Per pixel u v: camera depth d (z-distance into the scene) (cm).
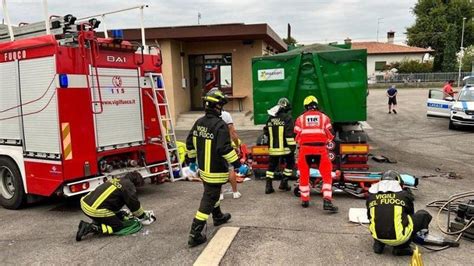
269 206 675
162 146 805
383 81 5206
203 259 468
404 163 1038
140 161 770
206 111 532
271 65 873
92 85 675
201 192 789
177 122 1816
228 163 527
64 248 518
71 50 645
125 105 734
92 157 676
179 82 1861
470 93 1750
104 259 480
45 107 644
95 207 542
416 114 2273
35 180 670
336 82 842
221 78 1925
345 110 846
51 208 714
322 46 923
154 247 512
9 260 486
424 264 447
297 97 874
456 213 584
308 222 588
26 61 658
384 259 461
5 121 701
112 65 709
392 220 454
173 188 827
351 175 744
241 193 767
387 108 2625
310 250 488
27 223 629
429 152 1196
